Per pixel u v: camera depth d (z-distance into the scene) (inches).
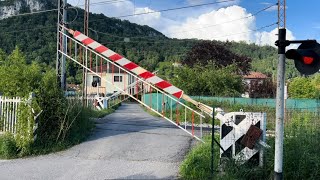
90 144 476.7
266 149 296.2
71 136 490.9
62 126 465.1
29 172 346.3
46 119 468.4
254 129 295.4
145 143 481.4
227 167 295.4
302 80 1888.5
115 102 1473.9
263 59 4099.4
